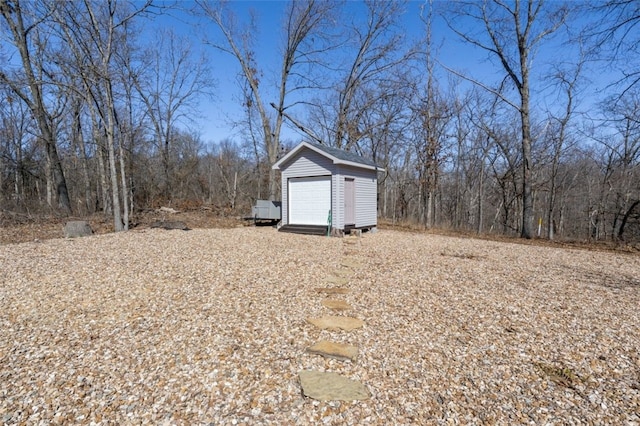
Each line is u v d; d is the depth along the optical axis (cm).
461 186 2512
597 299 482
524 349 327
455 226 2197
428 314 414
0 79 1071
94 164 1981
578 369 293
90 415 227
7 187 1773
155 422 220
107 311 406
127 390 254
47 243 855
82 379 267
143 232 1091
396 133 2059
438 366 294
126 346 321
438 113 1803
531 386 267
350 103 2059
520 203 2233
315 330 362
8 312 399
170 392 252
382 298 470
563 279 598
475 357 311
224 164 2503
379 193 2658
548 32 1259
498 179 1953
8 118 1912
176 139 2486
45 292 467
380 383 268
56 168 1526
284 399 246
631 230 1625
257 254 752
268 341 335
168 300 445
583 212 2159
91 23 1021
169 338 338
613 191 1759
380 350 321
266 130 1864
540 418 229
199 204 2103
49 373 275
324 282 544
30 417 223
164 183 2220
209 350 314
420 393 255
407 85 1894
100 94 1158
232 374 276
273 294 477
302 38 1819
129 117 1798
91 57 1036
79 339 335
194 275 562
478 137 2048
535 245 1069
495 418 228
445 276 598
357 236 1133
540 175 2166
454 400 247
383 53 1894
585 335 360
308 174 1191
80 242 876
